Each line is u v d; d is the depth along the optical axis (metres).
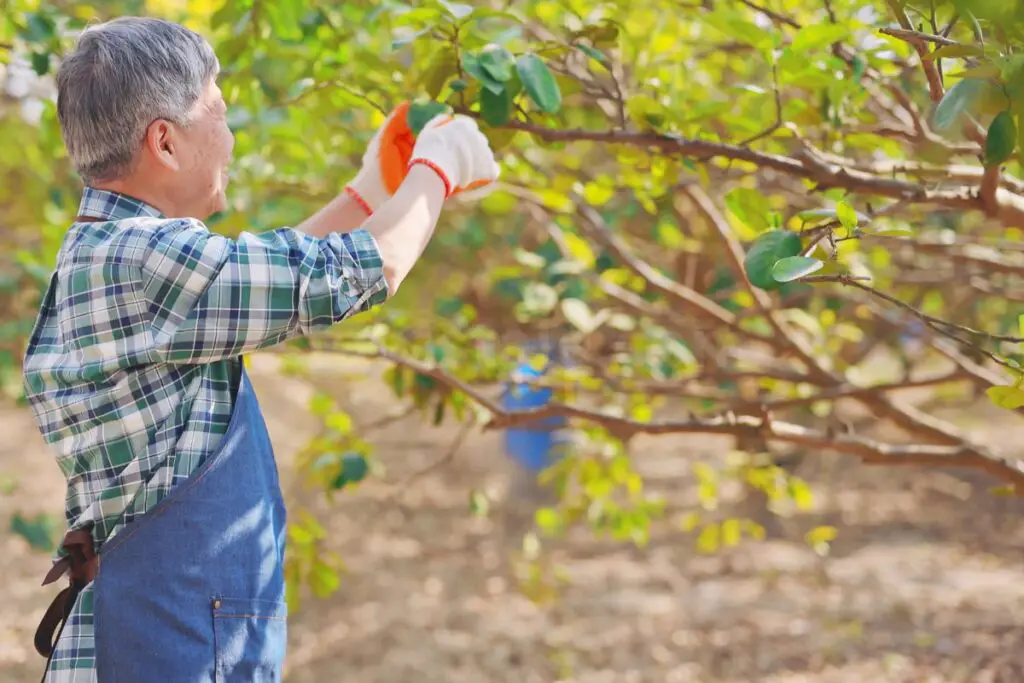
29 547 8.11
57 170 4.41
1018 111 1.51
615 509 4.62
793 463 7.47
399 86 2.63
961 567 7.41
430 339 3.75
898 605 6.53
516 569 7.71
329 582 3.57
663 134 2.31
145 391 1.65
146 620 1.62
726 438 12.90
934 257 5.05
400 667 5.96
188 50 1.71
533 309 3.98
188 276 1.59
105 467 1.66
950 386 7.42
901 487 9.88
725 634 6.25
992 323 5.19
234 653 1.66
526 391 3.88
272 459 1.79
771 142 2.88
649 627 6.47
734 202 2.21
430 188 1.77
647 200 3.03
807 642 6.01
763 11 2.42
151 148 1.68
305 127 3.13
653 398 4.14
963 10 1.51
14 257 4.55
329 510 9.69
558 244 4.22
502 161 3.29
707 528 4.79
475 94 2.18
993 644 5.71
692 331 4.64
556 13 3.18
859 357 5.54
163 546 1.63
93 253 1.65
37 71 2.71
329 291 1.60
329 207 2.07
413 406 3.82
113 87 1.66
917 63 2.56
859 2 2.45
